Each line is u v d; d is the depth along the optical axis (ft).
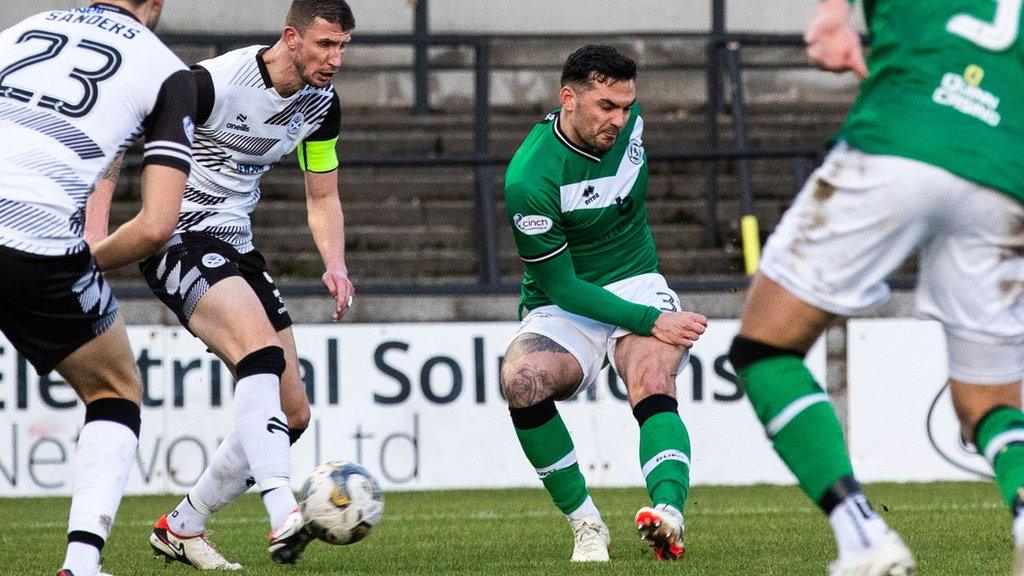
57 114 43.39
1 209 42.32
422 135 163.02
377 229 151.33
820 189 38.50
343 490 49.73
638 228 64.08
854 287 38.42
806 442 39.17
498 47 172.24
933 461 110.11
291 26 60.34
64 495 105.70
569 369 61.00
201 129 60.18
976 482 108.99
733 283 122.01
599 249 62.90
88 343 45.37
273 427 54.34
